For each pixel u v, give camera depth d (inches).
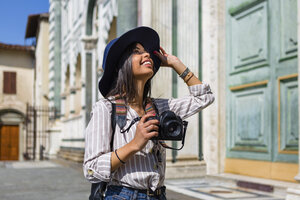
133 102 68.8
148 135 57.0
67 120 610.2
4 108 929.5
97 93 459.2
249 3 238.5
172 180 264.8
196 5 282.5
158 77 274.7
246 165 238.1
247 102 239.9
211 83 264.4
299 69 174.2
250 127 236.1
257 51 231.3
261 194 201.9
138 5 284.4
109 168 57.8
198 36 280.4
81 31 522.0
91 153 60.3
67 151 576.1
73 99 575.8
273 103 216.7
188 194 205.3
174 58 77.8
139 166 64.0
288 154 203.9
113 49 66.4
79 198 216.5
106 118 63.4
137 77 67.7
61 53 703.7
